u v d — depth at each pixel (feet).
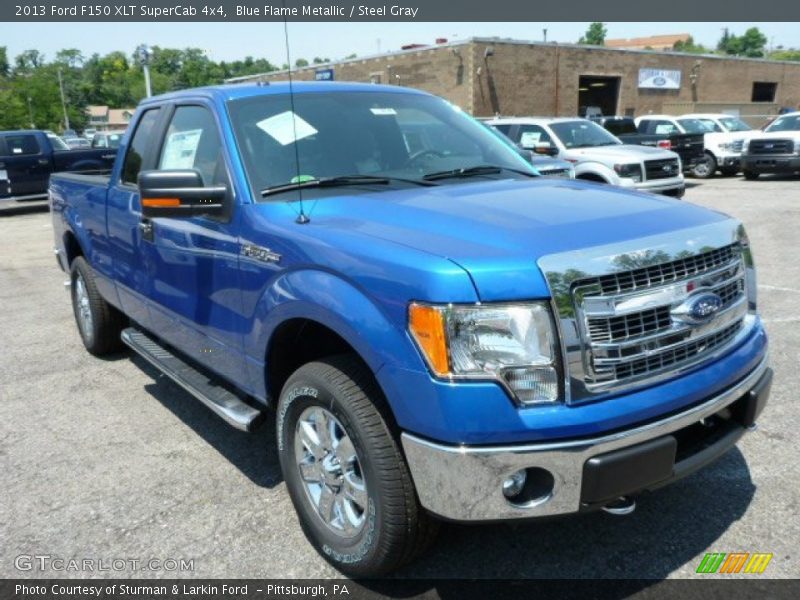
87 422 14.96
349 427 8.82
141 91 355.56
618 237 8.41
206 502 11.62
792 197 46.75
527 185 11.24
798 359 16.57
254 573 9.79
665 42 410.93
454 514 7.93
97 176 18.60
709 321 8.84
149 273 13.96
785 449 12.41
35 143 58.34
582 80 116.67
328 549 9.67
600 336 7.95
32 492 12.11
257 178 11.12
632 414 7.99
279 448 10.44
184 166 12.97
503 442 7.68
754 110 132.87
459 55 96.48
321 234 9.38
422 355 7.80
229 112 11.95
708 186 56.70
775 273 25.20
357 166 11.93
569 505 7.93
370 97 13.57
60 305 25.64
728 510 10.69
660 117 68.28
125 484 12.28
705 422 9.31
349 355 9.39
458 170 12.35
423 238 8.59
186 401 15.97
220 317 11.61
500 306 7.65
